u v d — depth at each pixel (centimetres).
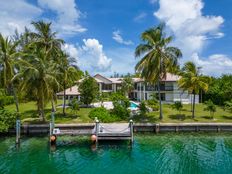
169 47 4172
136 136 3556
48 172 2223
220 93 5909
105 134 3000
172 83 6219
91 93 5356
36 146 3012
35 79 3719
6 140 3316
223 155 2675
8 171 2242
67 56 4553
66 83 4462
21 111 5069
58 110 5141
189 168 2309
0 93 5725
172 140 3319
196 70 4372
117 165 2386
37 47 4684
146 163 2444
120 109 4262
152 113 4694
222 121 4078
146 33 4231
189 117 4381
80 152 2777
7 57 3869
